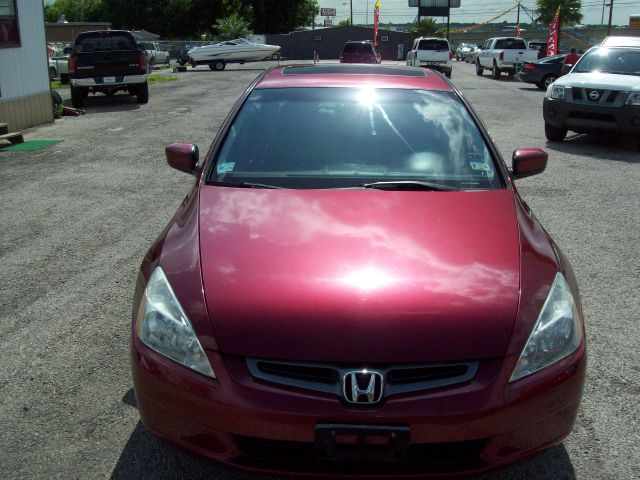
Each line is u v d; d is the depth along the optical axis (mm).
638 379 3490
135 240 5777
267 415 2250
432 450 2301
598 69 11047
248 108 3838
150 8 61969
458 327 2357
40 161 9336
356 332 2326
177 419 2383
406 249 2705
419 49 29125
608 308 4410
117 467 2781
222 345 2348
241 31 53188
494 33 94562
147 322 2514
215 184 3334
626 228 6199
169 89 21047
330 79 4129
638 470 2771
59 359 3688
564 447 2924
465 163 3502
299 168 3428
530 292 2527
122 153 9898
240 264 2617
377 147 3562
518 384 2314
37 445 2924
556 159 9539
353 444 2248
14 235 5945
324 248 2697
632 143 10992
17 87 12266
